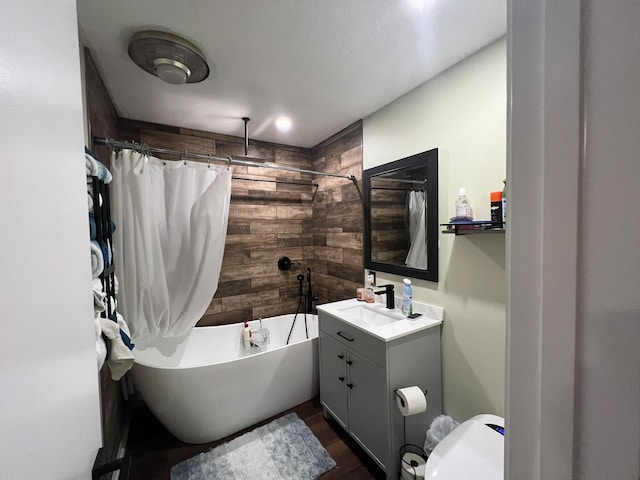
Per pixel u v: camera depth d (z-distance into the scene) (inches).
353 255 90.6
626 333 9.5
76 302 17.4
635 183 9.1
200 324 94.1
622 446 9.8
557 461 11.8
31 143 12.9
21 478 11.3
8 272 11.0
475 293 56.5
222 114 79.0
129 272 66.9
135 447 66.1
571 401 11.1
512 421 13.7
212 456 62.5
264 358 71.4
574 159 10.6
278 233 106.3
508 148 13.3
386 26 46.4
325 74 60.2
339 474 57.7
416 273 67.6
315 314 107.4
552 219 11.5
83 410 18.0
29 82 12.8
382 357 54.8
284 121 84.8
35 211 13.1
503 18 45.2
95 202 35.7
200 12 42.9
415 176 67.4
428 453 56.0
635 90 9.0
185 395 63.1
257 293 103.1
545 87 11.5
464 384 58.9
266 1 41.1
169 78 54.2
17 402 11.3
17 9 12.0
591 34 10.0
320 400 77.5
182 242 76.9
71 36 17.7
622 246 9.5
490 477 38.2
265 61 55.3
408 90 67.6
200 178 77.0
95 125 56.6
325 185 102.6
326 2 41.5
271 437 67.7
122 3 40.8
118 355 37.1
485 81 52.7
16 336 11.4
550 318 11.7
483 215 54.2
